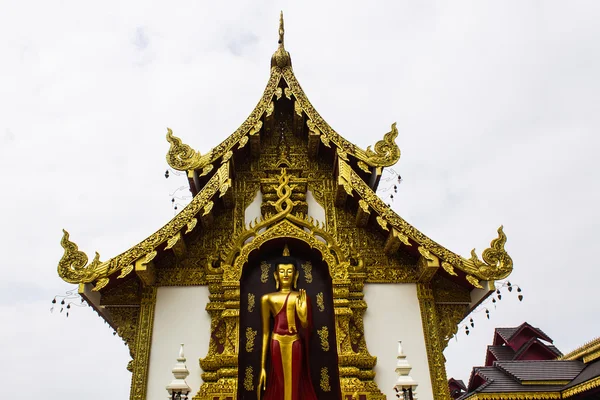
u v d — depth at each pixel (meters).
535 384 14.47
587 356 14.52
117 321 9.32
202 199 9.55
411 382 7.42
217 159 10.34
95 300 9.18
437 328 9.52
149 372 8.85
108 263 8.65
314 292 10.17
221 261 9.98
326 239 10.13
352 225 10.62
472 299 9.82
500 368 15.76
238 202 10.79
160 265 9.88
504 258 8.93
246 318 9.82
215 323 9.33
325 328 9.79
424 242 9.23
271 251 10.45
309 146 11.17
